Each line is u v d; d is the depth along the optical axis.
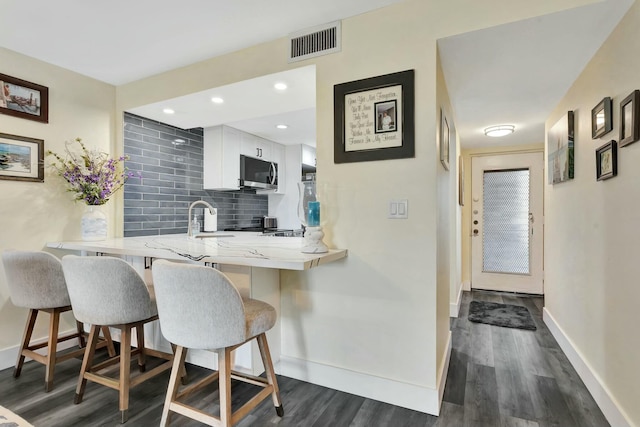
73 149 2.69
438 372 1.90
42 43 2.28
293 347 2.24
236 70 2.41
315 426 1.73
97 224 2.61
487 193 4.59
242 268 2.03
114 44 2.30
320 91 2.12
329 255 1.78
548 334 2.99
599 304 1.95
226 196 4.28
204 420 1.54
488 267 4.59
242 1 1.85
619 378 1.69
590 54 1.98
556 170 2.81
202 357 2.34
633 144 1.56
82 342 2.54
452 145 3.47
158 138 3.34
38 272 2.02
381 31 1.95
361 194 2.01
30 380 2.18
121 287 1.71
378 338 1.98
